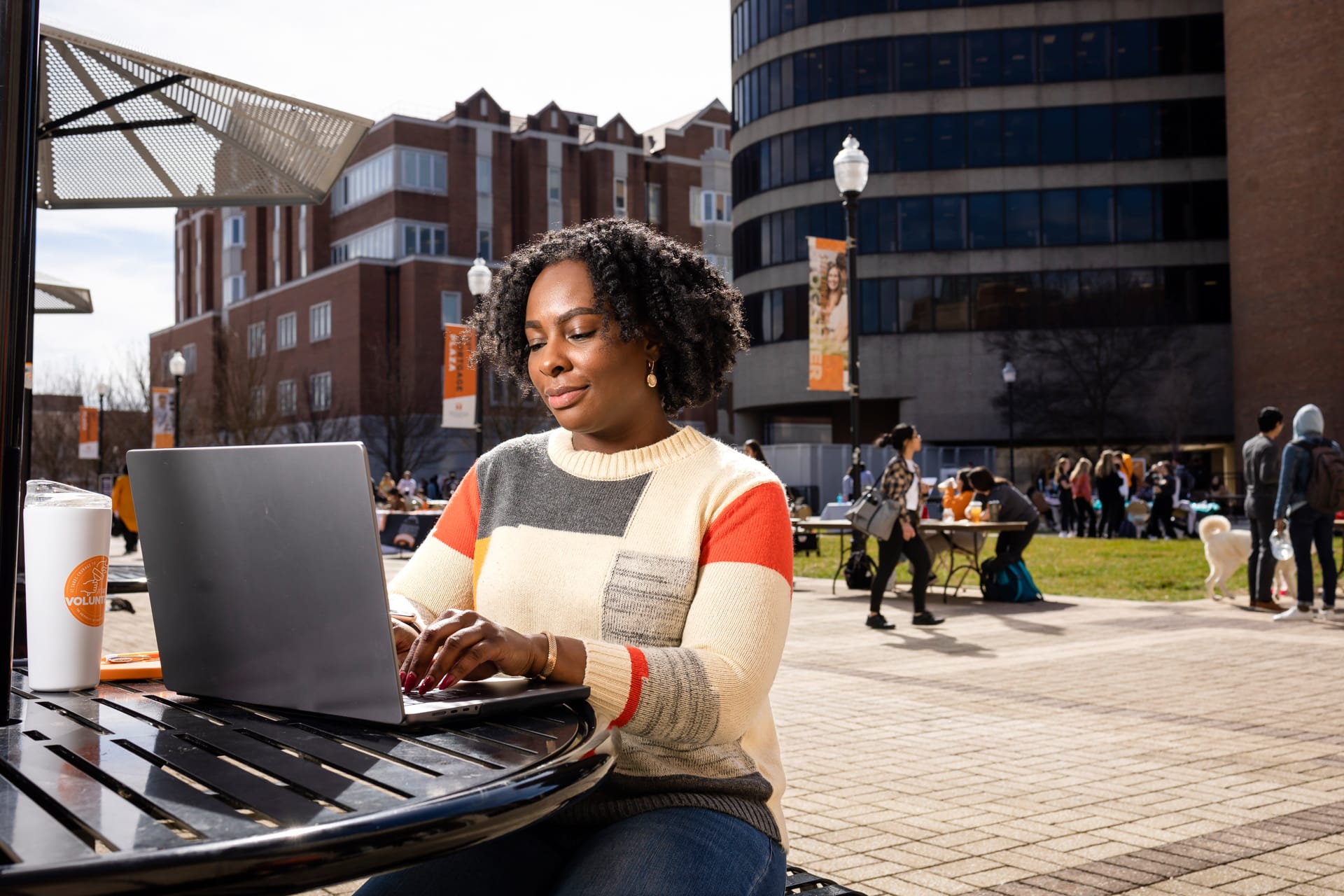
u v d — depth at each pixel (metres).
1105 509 24.78
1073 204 46.00
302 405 56.06
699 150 64.19
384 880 1.76
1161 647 9.02
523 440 2.13
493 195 56.91
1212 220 45.16
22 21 1.49
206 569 1.57
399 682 1.40
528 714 1.52
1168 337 44.34
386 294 53.66
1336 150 38.50
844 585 14.77
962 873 3.73
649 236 1.99
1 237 1.48
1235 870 3.76
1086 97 45.94
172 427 32.81
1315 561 15.72
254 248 63.69
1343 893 3.54
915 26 47.00
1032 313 46.12
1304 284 39.19
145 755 1.31
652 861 1.53
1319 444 10.59
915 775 5.06
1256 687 7.27
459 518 2.13
